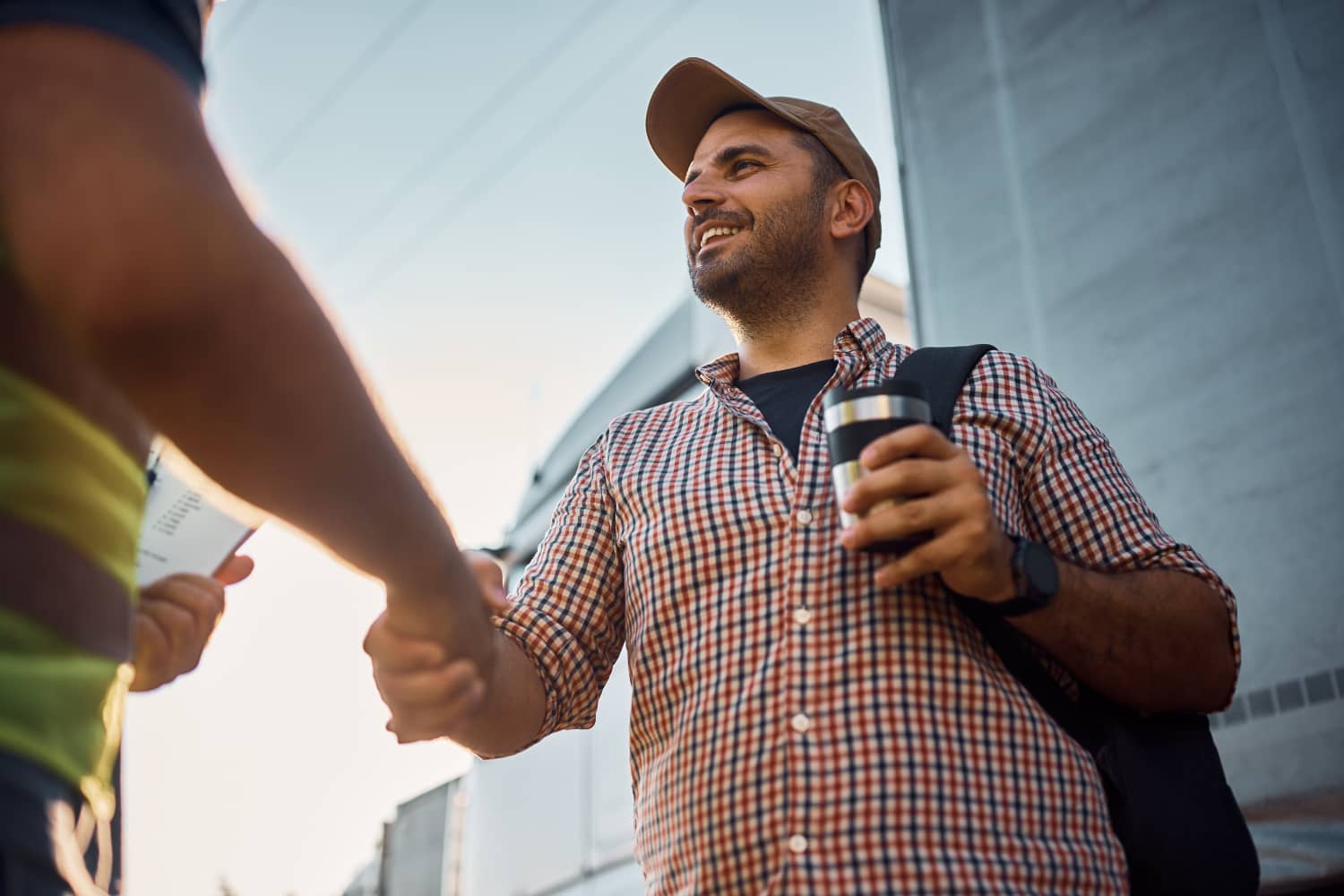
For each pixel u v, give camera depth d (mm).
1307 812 2262
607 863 3953
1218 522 2525
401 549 716
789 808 1197
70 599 608
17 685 569
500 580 1008
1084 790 1256
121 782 759
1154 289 2756
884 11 3588
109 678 644
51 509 603
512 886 4426
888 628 1271
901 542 1145
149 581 974
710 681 1306
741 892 1202
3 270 581
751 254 1780
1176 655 1315
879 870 1153
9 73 556
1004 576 1185
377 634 883
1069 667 1306
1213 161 2729
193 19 652
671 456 1534
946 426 1433
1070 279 2916
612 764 4051
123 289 545
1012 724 1250
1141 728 1335
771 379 1679
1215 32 2799
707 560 1374
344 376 622
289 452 615
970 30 3332
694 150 2064
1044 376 1560
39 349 600
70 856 586
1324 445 2404
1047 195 3020
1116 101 2953
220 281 567
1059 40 3105
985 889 1149
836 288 1836
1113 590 1293
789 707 1241
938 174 3295
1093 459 1483
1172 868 1261
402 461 673
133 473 681
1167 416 2662
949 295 3162
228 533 994
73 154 545
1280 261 2564
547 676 1471
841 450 1176
